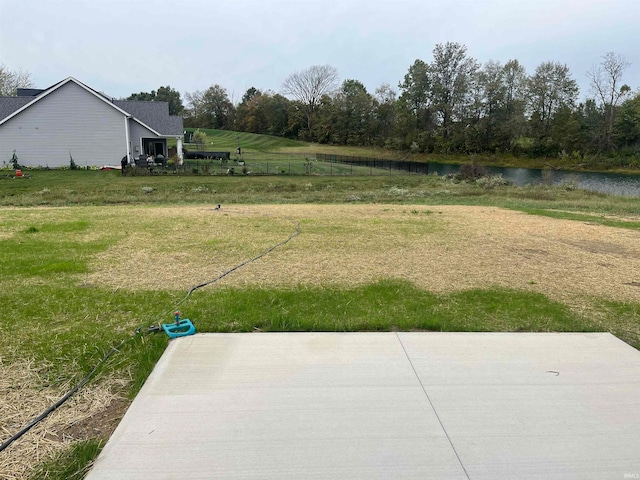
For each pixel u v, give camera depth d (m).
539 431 2.18
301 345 3.12
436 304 3.93
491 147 54.72
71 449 2.06
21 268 4.82
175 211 9.95
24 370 2.73
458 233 7.43
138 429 2.17
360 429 2.18
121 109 26.91
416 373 2.74
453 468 1.92
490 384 2.62
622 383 2.65
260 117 80.75
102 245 6.06
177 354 2.96
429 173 35.84
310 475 1.87
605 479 1.87
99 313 3.61
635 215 11.08
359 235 7.12
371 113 70.19
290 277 4.70
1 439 2.14
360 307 3.83
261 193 18.89
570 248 6.41
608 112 46.12
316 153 56.69
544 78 50.88
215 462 1.94
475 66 57.03
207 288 4.30
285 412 2.32
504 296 4.16
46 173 24.22
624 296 4.26
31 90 31.86
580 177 35.28
